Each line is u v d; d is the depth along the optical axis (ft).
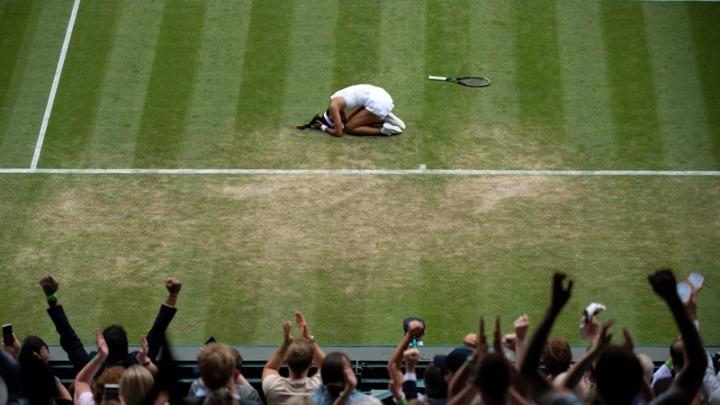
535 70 82.79
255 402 33.17
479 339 29.86
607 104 79.66
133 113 78.84
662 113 78.84
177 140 76.43
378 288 64.13
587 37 85.71
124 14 88.17
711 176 73.41
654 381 40.96
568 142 76.33
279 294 63.62
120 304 63.05
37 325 61.46
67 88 81.30
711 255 66.74
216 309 62.64
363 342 60.59
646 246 67.36
